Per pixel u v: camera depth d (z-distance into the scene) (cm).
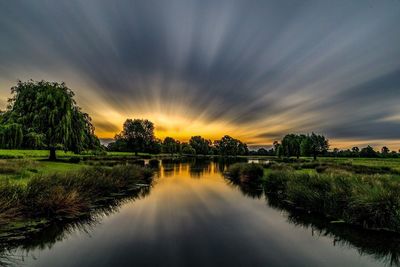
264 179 1836
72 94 2808
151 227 850
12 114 2425
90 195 1183
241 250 660
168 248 666
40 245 676
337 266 573
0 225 740
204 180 2288
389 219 809
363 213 859
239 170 2402
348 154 9975
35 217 859
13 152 3203
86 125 2970
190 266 562
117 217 972
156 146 9150
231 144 14012
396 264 582
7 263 572
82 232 785
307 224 898
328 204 1005
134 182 1820
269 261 596
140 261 586
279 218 980
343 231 812
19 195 870
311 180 1270
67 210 905
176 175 2788
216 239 741
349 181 1087
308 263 588
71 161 2775
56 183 1058
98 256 610
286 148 8362
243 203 1262
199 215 1017
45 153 3969
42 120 2448
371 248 679
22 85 2602
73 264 566
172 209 1116
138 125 8569
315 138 8712
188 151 14112
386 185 988
